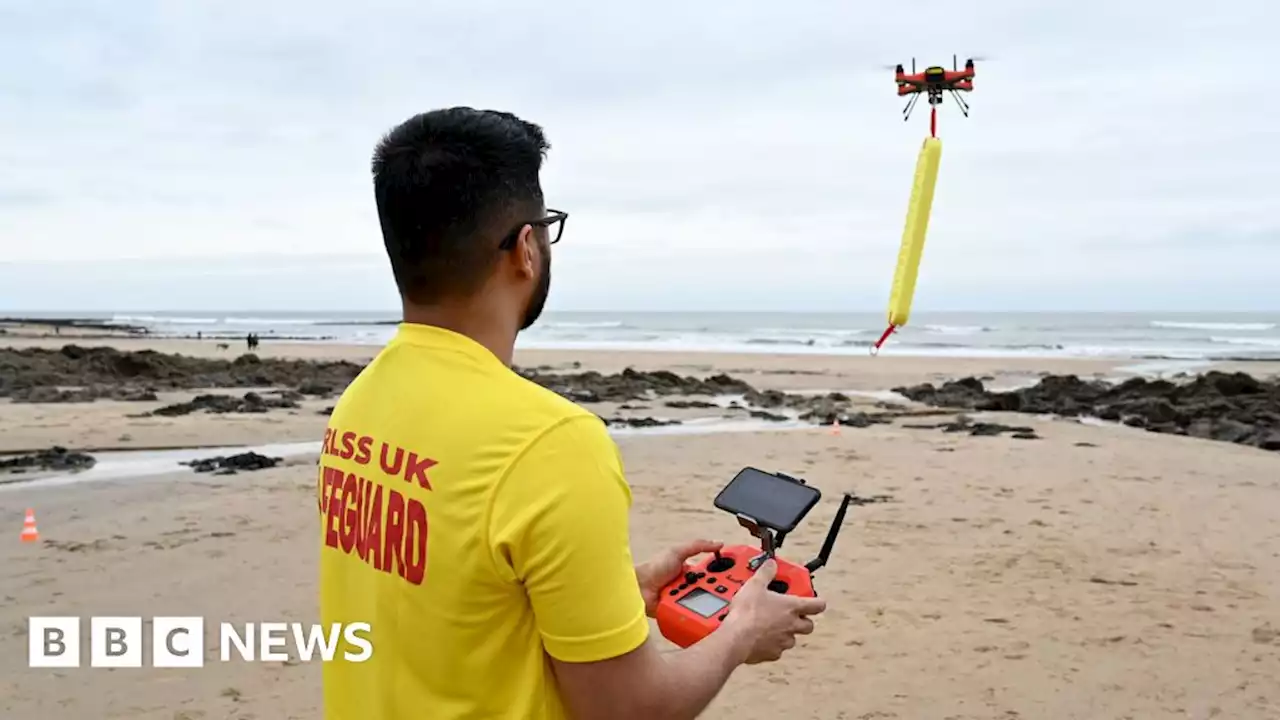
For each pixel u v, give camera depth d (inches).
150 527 342.6
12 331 2507.4
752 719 192.5
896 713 194.9
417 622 63.6
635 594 62.1
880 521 367.6
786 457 531.2
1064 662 222.5
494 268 66.2
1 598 261.1
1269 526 361.7
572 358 1665.8
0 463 481.4
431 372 65.7
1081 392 917.8
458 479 61.4
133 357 1027.9
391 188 65.7
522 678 62.5
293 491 410.3
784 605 75.1
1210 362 1619.1
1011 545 330.3
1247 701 201.0
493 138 65.3
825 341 2561.5
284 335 2839.6
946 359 1708.9
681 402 877.8
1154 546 330.0
